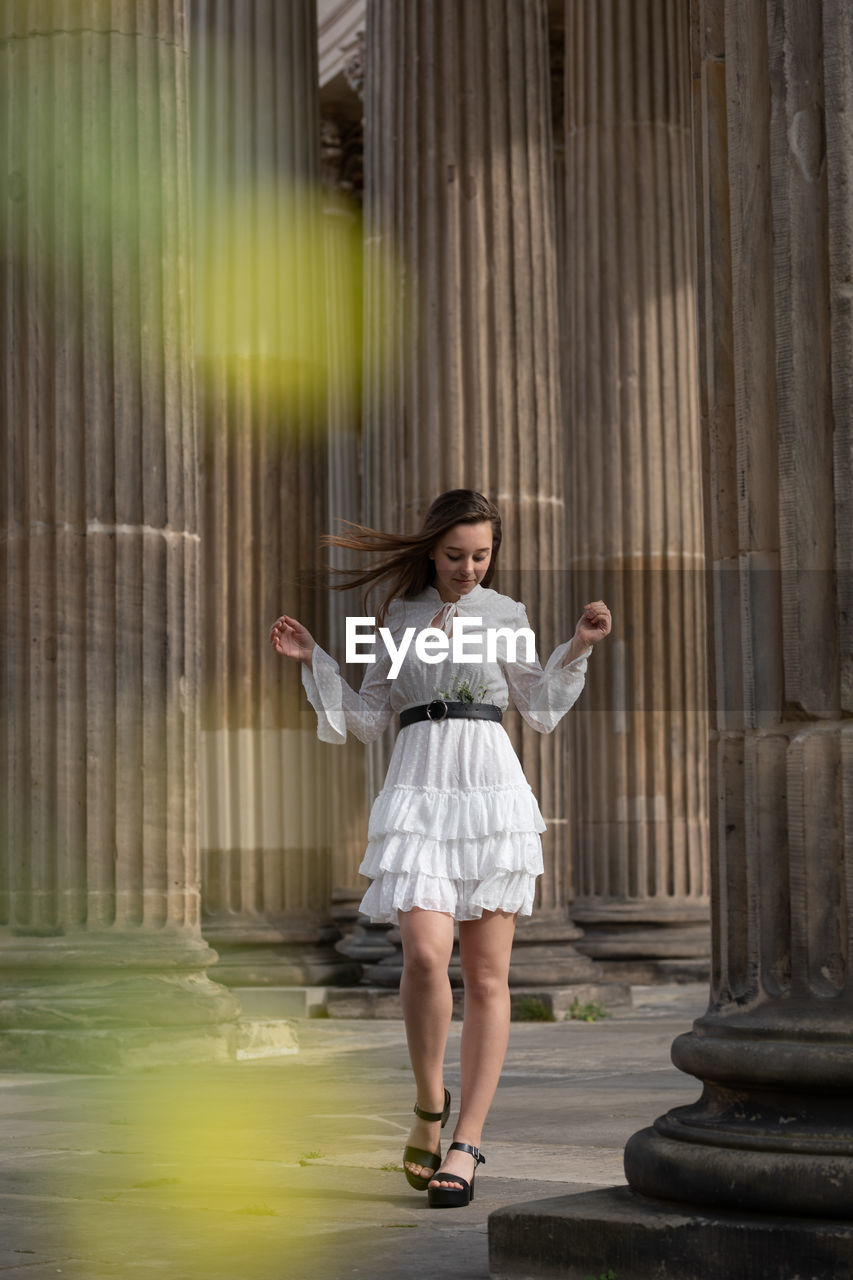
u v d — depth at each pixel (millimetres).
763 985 3627
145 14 8953
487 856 4227
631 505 15727
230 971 12336
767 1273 3242
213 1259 3693
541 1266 3480
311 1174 4867
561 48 21719
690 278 16188
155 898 8562
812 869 3578
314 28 14016
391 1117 6199
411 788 4305
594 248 16047
